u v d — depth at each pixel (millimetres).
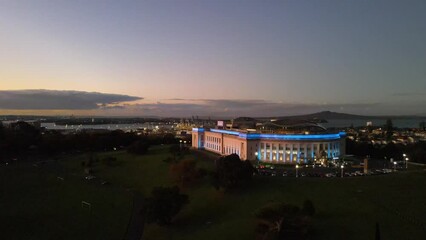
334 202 118562
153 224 120562
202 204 134000
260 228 96562
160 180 175250
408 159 198875
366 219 105000
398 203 115938
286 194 128250
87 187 171000
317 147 195750
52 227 117312
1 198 148375
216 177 143750
